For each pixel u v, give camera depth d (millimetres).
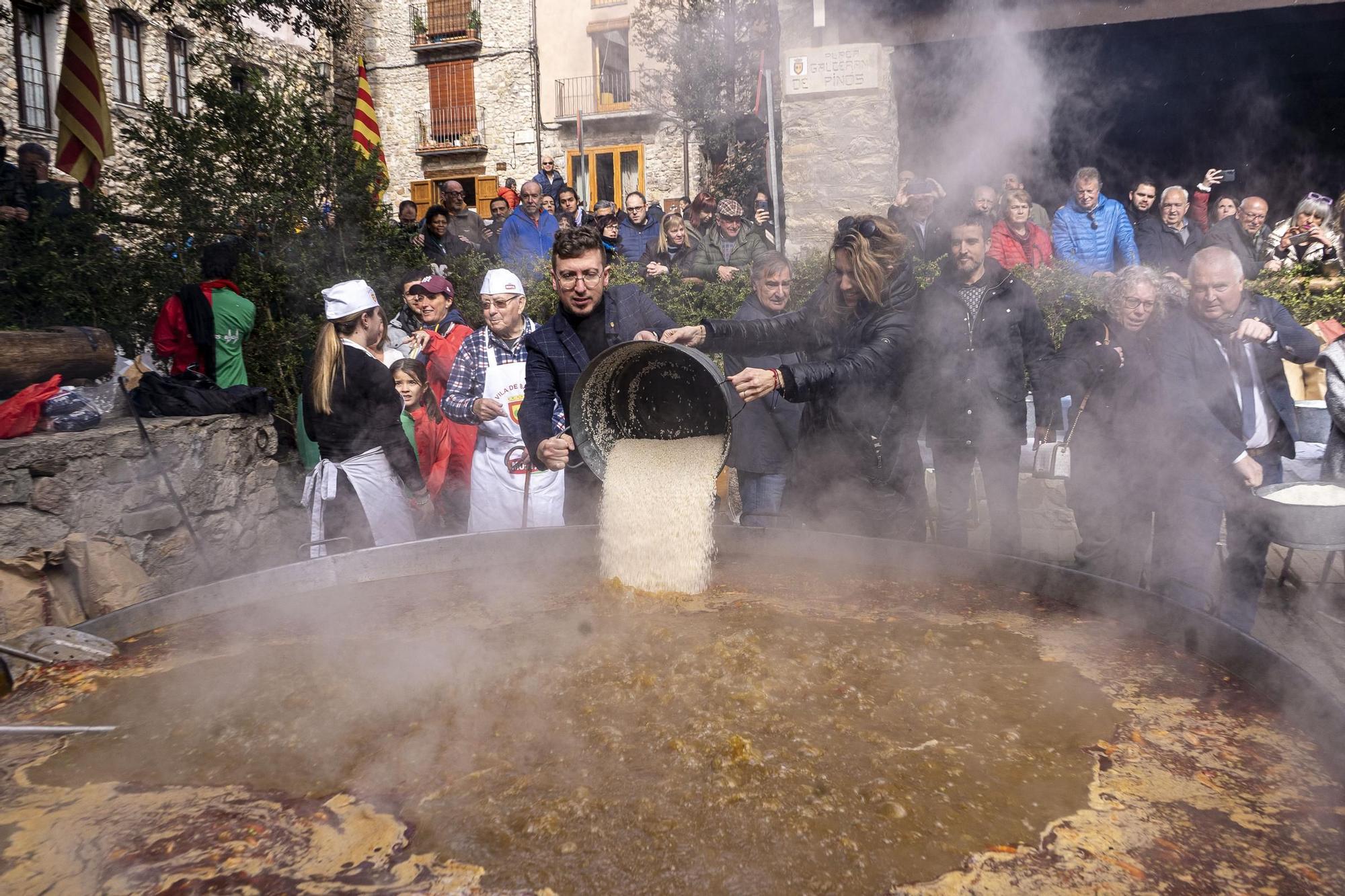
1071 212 6094
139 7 11703
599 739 1654
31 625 3207
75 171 5945
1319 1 7172
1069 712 1759
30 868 1303
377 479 3838
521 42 19141
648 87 12906
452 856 1312
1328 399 3713
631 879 1255
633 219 8414
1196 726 1703
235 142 6020
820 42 7758
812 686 1879
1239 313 3324
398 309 6496
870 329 2996
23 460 3541
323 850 1334
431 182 20281
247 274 5859
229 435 4672
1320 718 1610
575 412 2617
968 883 1241
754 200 8102
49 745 1701
